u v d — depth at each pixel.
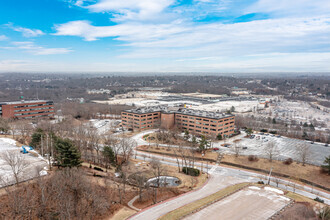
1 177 93.69
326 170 137.25
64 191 82.50
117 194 98.56
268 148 176.12
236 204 93.44
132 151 173.50
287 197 101.50
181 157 165.00
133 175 117.44
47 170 104.88
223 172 140.62
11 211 72.50
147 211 86.62
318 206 97.31
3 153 124.31
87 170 120.75
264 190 108.94
